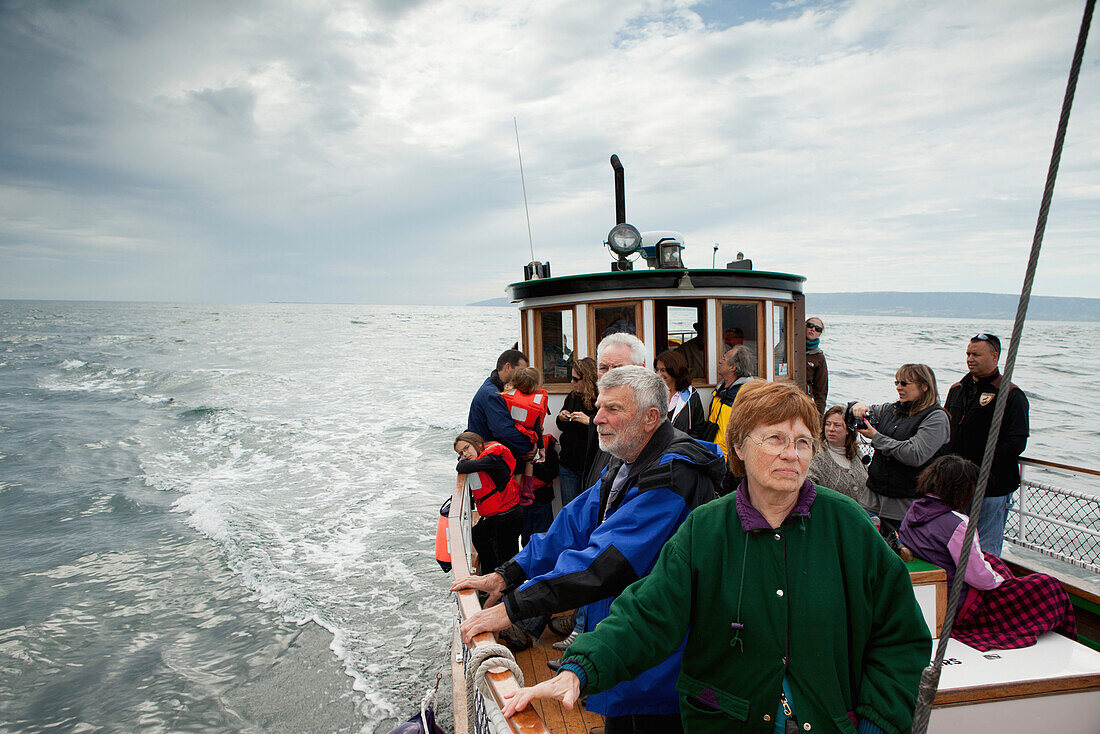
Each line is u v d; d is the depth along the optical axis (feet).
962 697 8.77
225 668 20.35
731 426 5.81
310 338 205.46
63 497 39.65
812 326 24.35
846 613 5.51
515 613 6.59
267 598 24.72
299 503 36.63
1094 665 9.19
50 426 63.46
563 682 5.22
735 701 5.59
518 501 15.12
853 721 5.54
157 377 101.55
